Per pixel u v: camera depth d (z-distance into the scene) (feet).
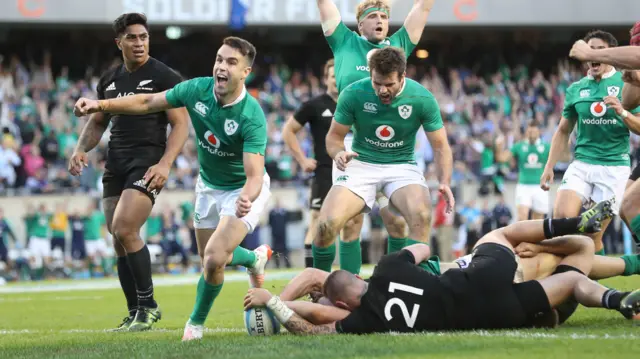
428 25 159.53
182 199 131.64
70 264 120.37
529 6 161.07
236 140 40.75
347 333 35.47
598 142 55.06
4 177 130.82
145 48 48.96
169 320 54.44
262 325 37.45
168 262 122.42
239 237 39.63
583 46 39.17
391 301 35.06
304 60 179.42
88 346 37.04
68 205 127.54
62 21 147.84
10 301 77.41
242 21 151.94
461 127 155.94
